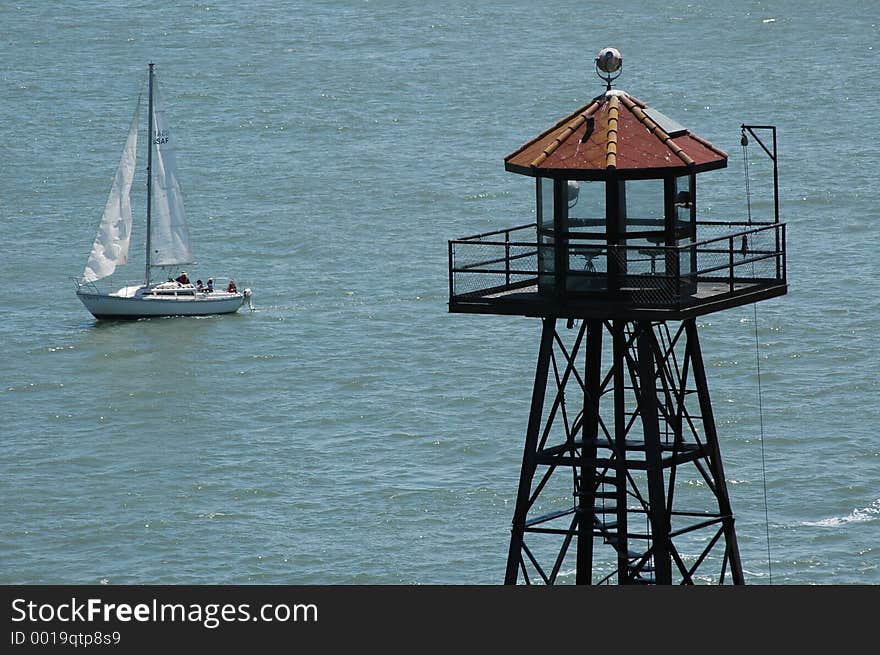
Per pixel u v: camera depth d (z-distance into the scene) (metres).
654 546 145.38
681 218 143.38
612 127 142.88
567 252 142.75
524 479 150.25
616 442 155.12
